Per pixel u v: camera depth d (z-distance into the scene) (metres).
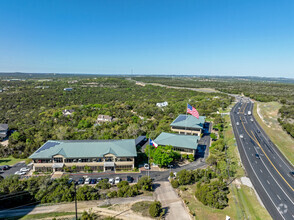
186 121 85.38
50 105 134.38
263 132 86.56
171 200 43.16
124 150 57.88
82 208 40.34
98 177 53.78
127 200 43.19
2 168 57.97
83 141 61.94
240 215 36.94
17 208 40.28
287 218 36.34
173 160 63.16
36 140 73.44
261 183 48.09
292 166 57.44
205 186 43.56
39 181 45.06
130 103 144.38
